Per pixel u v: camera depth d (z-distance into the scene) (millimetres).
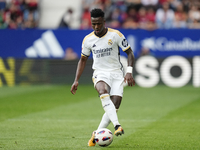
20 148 16781
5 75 49312
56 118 26625
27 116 27500
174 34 47000
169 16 56281
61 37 48469
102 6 58938
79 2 61781
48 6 62375
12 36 48781
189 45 46875
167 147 16984
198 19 56656
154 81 47844
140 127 22938
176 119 26047
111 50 17266
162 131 21484
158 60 47562
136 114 28531
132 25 56000
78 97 38781
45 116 27531
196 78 47250
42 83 49219
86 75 48688
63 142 18234
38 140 18766
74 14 60656
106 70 17391
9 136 19906
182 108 31531
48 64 48969
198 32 46625
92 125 23750
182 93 41812
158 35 47250
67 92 42719
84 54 17844
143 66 47812
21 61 49094
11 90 44969
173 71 47469
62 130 21859
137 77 48094
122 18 57125
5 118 26578
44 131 21516
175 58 47250
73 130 21875
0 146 17203
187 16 56938
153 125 23656
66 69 48844
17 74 49219
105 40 17156
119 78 17484
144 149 16500
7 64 49188
